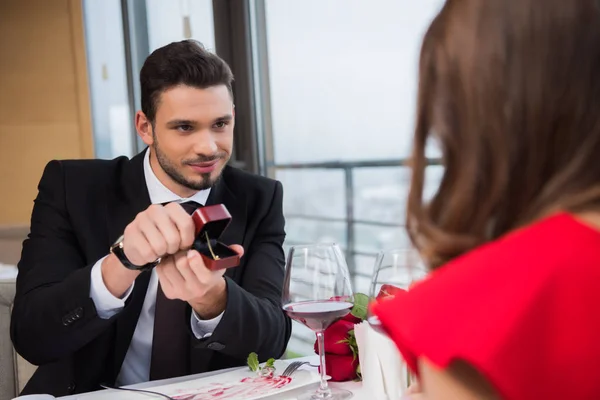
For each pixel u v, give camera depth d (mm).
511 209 472
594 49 440
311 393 1021
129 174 1470
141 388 1092
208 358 1307
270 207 1555
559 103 443
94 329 1175
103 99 3641
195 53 1349
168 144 1359
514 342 391
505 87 450
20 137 3631
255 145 2994
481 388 406
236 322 1187
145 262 1037
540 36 444
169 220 1016
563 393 384
